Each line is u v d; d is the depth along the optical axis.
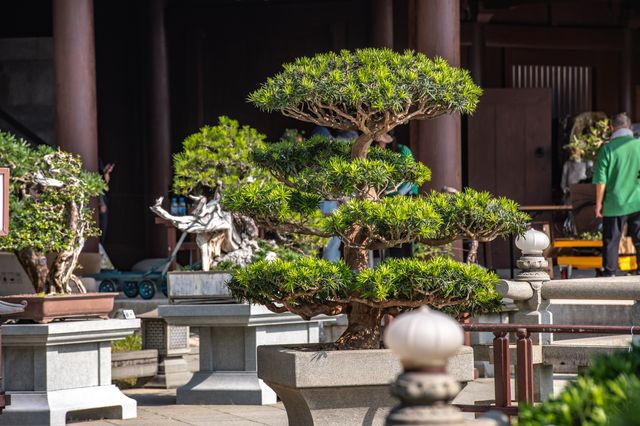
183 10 26.00
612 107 28.45
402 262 8.51
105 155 26.47
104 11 26.58
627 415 5.14
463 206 8.52
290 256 13.07
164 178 25.41
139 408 12.08
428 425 5.36
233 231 12.51
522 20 27.77
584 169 23.77
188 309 12.03
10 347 11.01
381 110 8.59
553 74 28.09
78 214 11.76
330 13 25.53
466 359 8.53
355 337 8.97
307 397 8.45
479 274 8.46
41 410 10.85
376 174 8.62
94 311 11.30
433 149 16.69
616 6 28.27
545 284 11.33
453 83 8.70
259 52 26.00
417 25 16.86
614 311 12.12
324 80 8.52
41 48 26.02
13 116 26.12
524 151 24.55
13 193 12.05
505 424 6.19
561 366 10.66
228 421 11.04
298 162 9.50
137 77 26.41
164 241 25.17
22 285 13.82
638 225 15.53
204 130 12.99
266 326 12.19
